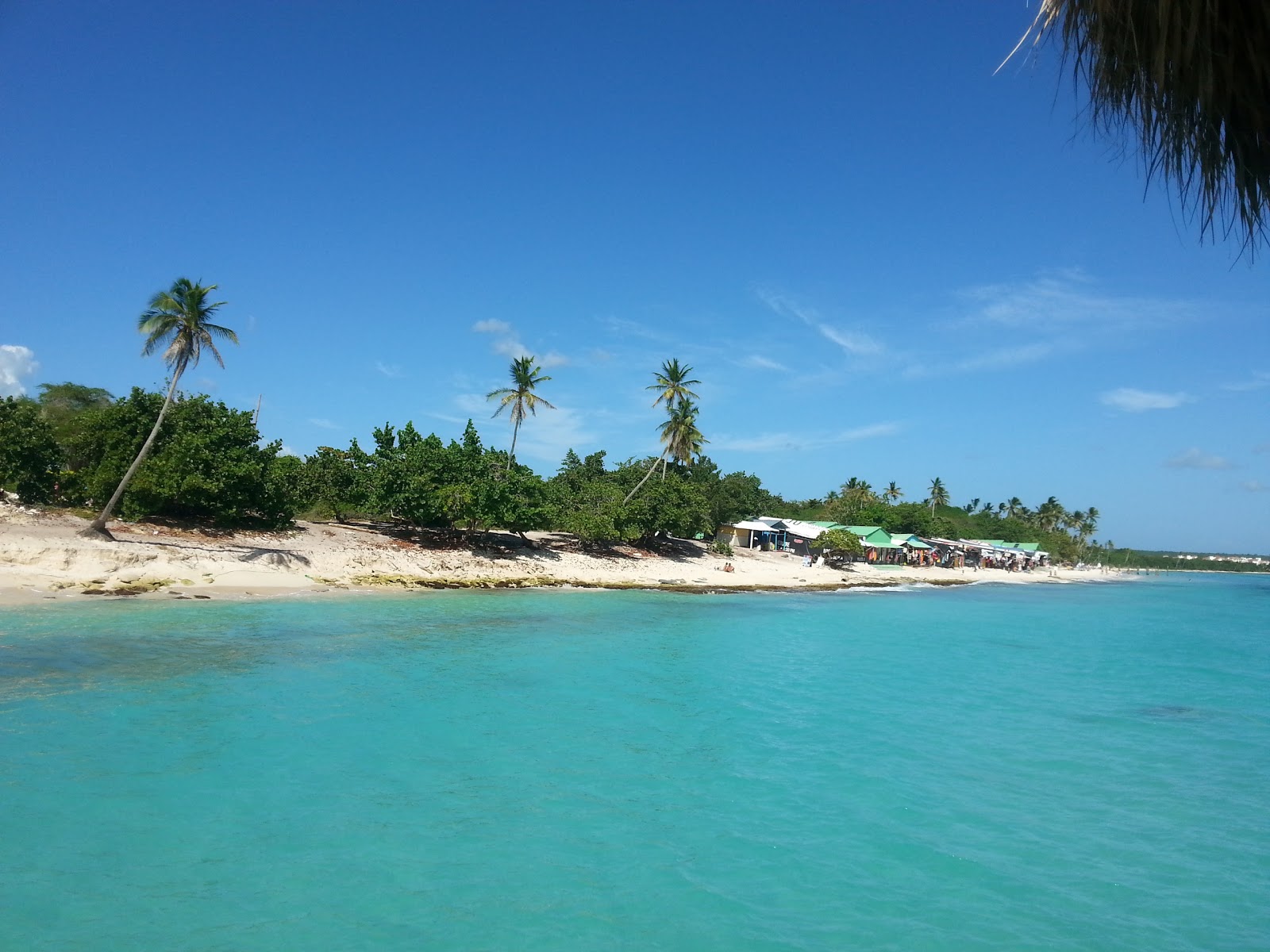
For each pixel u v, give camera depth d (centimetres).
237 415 4338
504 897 962
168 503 4053
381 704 1816
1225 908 1004
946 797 1388
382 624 2955
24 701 1655
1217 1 408
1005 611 5412
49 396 6047
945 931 925
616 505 5875
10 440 3619
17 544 3103
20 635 2286
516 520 5025
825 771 1509
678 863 1083
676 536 6412
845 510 11812
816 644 3197
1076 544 16338
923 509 12444
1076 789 1459
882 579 7469
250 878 974
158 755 1380
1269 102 434
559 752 1545
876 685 2372
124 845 1042
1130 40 442
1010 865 1117
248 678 1970
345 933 862
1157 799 1407
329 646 2459
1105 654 3356
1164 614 5906
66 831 1070
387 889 968
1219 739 1842
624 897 977
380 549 4638
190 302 3381
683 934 897
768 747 1652
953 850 1161
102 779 1259
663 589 5156
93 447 4081
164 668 2006
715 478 9244
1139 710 2161
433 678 2105
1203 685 2606
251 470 4022
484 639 2791
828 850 1145
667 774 1452
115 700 1706
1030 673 2742
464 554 5016
